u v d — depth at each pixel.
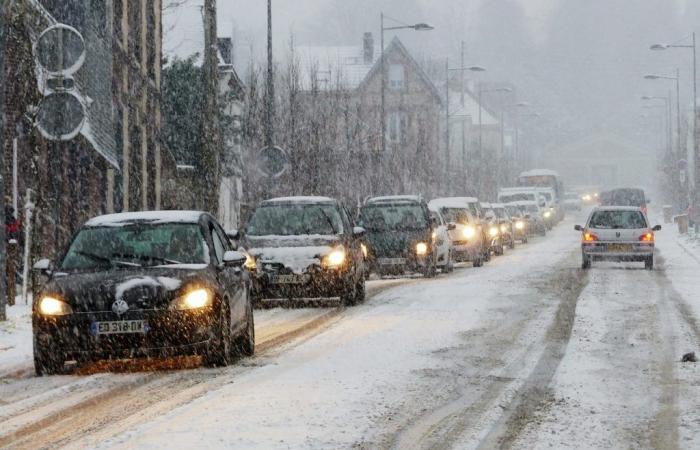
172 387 15.77
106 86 40.22
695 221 84.31
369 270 39.09
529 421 13.18
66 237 35.81
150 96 52.84
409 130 82.56
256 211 29.83
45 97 23.84
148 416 13.54
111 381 16.44
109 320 17.05
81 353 17.08
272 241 28.33
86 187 38.84
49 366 17.25
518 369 17.20
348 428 12.66
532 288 32.94
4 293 23.81
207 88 34.09
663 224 106.94
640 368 17.28
